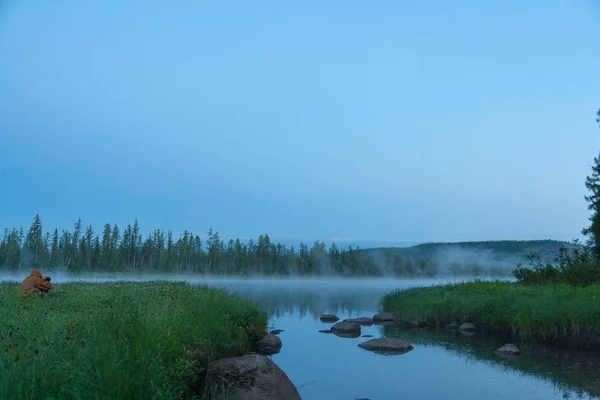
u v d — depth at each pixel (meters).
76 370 6.20
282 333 20.17
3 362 6.02
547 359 13.73
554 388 10.54
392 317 25.41
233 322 14.85
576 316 15.73
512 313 17.95
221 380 8.80
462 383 11.09
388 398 9.91
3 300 14.70
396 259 173.25
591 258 27.78
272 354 15.02
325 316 25.47
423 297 25.72
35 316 10.36
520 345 16.16
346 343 17.28
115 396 5.93
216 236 138.62
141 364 7.01
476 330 20.09
